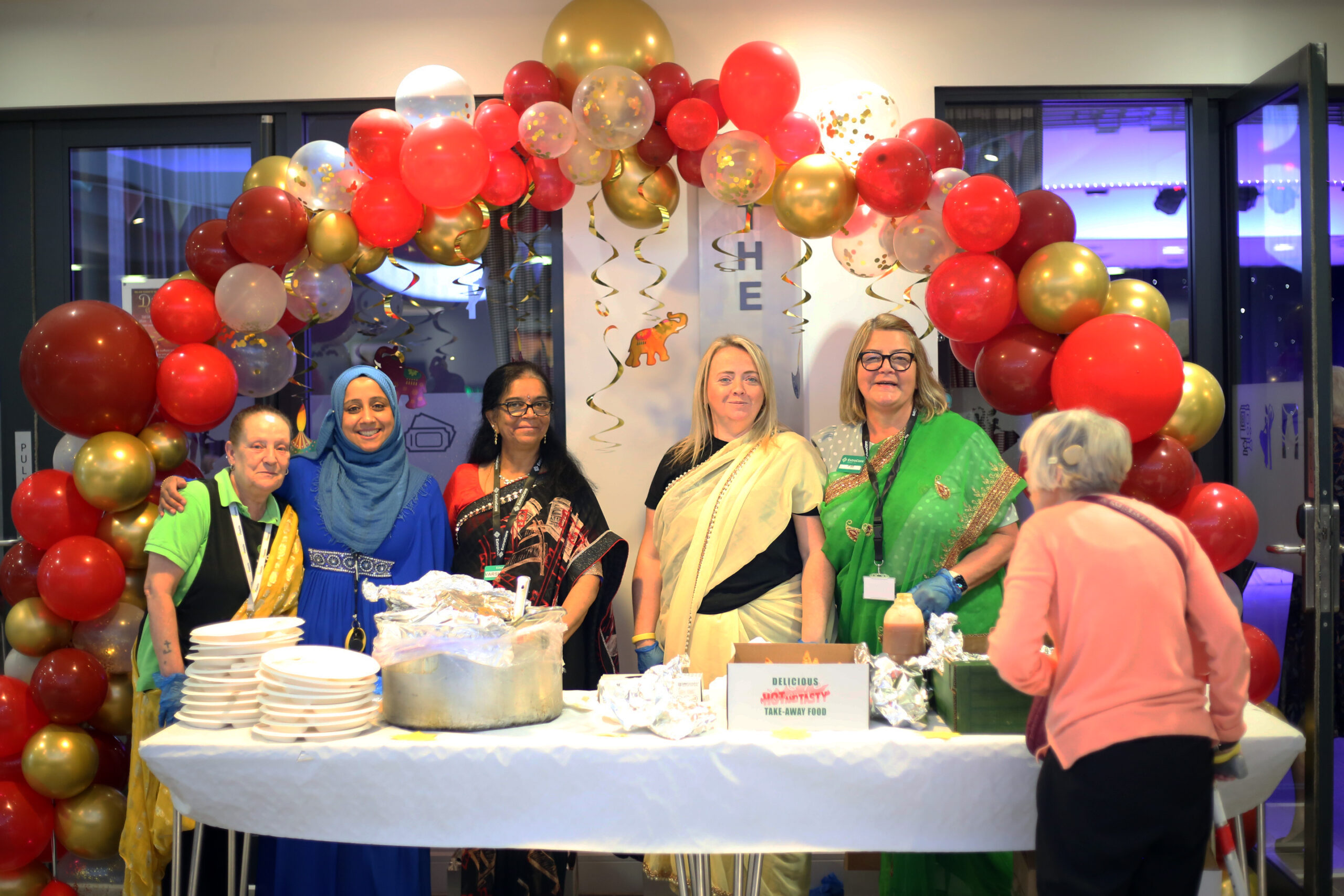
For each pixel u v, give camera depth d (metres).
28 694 2.47
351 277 2.76
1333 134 3.32
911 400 2.66
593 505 2.79
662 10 3.17
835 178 2.47
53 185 3.29
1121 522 1.69
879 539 2.54
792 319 3.12
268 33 3.18
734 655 2.09
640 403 3.20
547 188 2.74
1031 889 2.32
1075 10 3.15
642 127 2.50
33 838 2.44
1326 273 2.56
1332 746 2.52
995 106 3.23
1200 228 3.21
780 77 2.53
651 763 1.84
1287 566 2.73
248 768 1.88
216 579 2.40
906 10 3.15
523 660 1.96
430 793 1.86
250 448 2.35
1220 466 3.23
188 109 3.23
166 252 3.30
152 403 2.57
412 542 2.57
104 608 2.46
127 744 2.68
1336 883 2.81
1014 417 3.18
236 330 2.52
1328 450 2.54
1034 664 1.68
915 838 1.86
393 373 3.28
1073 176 3.25
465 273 3.26
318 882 2.40
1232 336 3.17
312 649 2.07
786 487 2.66
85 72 3.19
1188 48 3.15
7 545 3.22
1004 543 2.49
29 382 2.44
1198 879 1.67
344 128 3.26
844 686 1.92
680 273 3.18
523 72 2.59
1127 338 2.22
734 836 1.86
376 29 3.18
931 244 2.54
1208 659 1.69
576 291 3.20
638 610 2.82
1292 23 3.16
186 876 2.49
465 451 3.28
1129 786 1.58
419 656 1.94
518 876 2.60
